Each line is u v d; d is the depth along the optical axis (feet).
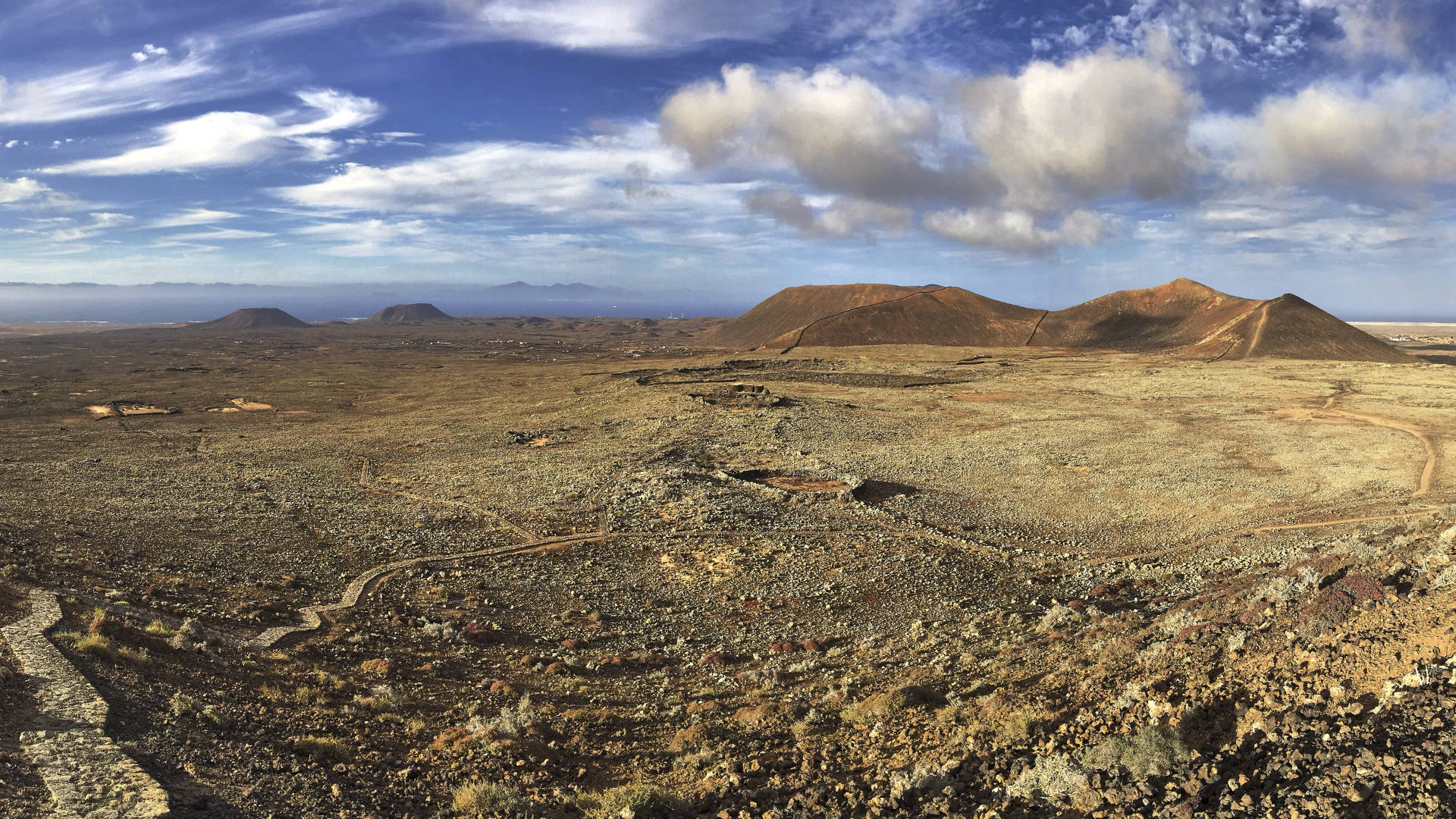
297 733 56.80
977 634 99.40
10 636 66.08
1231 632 61.31
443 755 56.24
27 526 140.87
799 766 53.42
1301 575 77.00
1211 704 45.55
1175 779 35.27
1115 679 58.75
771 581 135.13
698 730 64.54
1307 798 29.19
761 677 86.38
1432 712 32.60
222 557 134.62
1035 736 49.24
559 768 56.39
